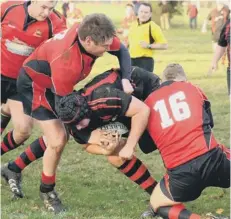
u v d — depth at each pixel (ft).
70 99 40.91
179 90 42.34
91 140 42.70
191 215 41.19
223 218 46.11
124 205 52.26
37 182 59.62
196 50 171.32
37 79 46.91
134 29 88.22
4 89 56.29
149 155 70.03
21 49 54.13
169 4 224.33
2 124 64.75
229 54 77.36
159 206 41.93
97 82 42.14
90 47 41.27
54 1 51.34
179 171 40.34
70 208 51.21
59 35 44.88
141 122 41.16
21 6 53.11
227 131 80.07
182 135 40.52
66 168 64.90
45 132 48.55
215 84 118.32
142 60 88.07
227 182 41.52
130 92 42.39
